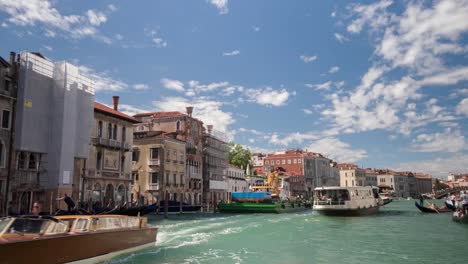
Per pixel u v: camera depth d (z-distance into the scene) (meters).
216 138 60.62
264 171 94.19
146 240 16.53
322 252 15.94
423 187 169.88
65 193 27.66
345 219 33.66
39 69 27.53
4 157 25.16
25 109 26.23
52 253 11.38
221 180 61.97
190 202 51.19
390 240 19.69
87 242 12.76
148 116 54.44
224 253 15.39
